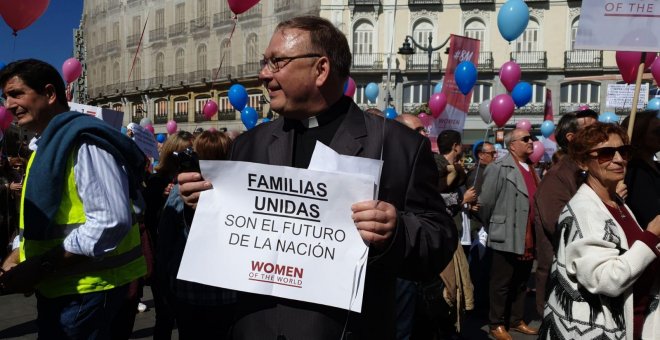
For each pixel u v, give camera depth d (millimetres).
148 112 22875
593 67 29672
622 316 2184
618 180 2307
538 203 3555
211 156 3447
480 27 30781
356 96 31578
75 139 2072
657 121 2918
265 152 1783
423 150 1724
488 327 5211
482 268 5695
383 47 30844
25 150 8773
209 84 23609
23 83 2225
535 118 30625
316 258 1548
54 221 2062
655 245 2098
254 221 1607
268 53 1671
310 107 1685
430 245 1599
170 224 3053
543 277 3932
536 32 30469
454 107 10758
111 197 2053
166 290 3090
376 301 1641
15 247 2578
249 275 1585
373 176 1508
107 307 2193
